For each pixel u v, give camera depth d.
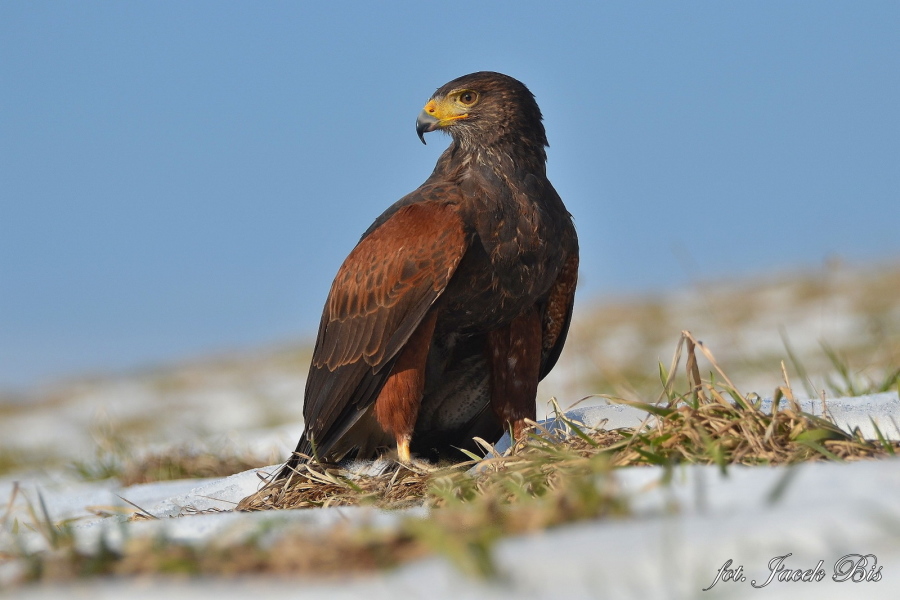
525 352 11.62
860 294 32.16
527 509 5.30
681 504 5.07
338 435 11.13
